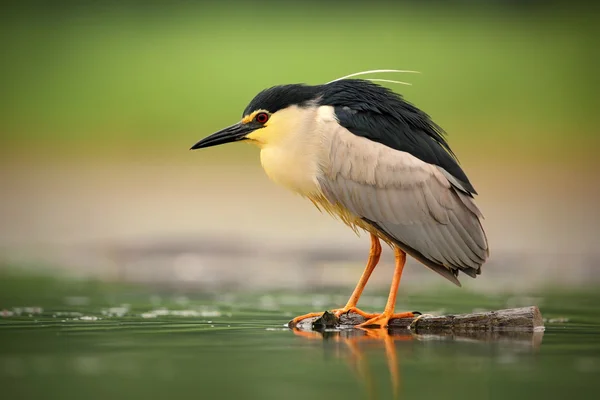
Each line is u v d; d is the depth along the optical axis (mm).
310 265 16594
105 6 39094
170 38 36469
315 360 7742
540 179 25188
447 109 30516
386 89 10391
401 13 38594
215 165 27000
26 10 38000
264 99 10344
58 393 6547
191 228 19859
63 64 33812
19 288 13320
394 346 8430
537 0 38906
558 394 6559
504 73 33250
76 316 10484
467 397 6492
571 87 32281
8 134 29172
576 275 15711
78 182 24641
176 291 13211
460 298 12688
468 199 9891
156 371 7289
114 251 17859
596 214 21688
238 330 9453
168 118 30719
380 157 9906
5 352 8086
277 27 37375
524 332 9367
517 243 18734
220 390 6664
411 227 9875
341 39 35969
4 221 20688
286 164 10281
